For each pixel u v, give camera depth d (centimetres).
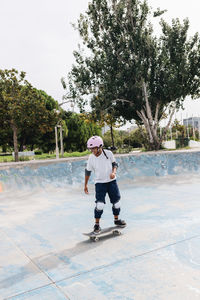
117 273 221
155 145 2198
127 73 2011
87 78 2030
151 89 2072
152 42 1995
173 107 2191
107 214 418
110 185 333
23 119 2088
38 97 2206
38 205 498
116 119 2325
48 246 291
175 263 234
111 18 2034
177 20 1977
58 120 2270
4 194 598
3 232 345
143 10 2025
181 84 2009
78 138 4291
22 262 252
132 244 284
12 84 2122
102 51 2106
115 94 2025
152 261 240
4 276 224
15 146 2183
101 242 295
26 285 208
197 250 259
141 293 190
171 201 483
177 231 319
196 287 194
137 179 760
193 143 2827
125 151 2559
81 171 791
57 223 378
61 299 186
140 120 2358
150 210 426
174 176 797
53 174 730
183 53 1989
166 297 183
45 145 4147
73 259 254
